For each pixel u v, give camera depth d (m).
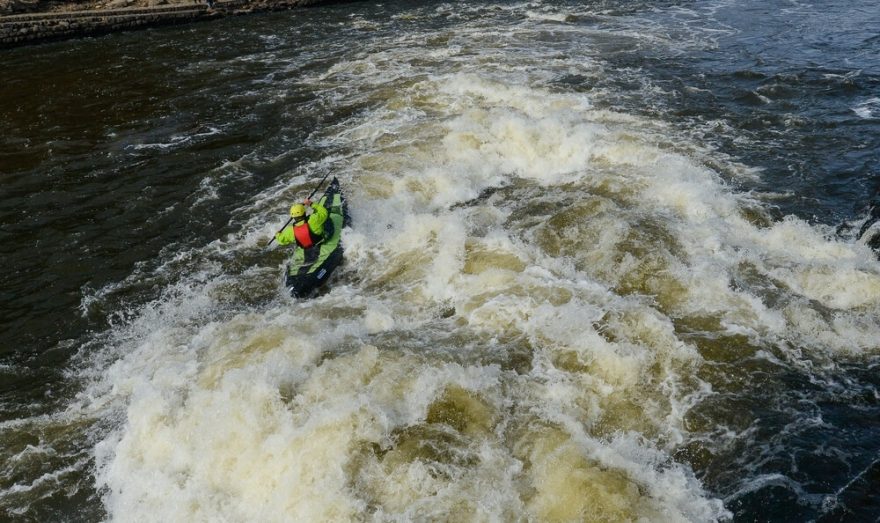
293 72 21.09
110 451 8.00
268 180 14.24
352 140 15.72
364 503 6.82
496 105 16.97
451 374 8.19
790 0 27.19
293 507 6.89
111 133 16.81
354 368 8.29
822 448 7.39
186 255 11.91
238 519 6.96
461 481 6.94
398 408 7.76
